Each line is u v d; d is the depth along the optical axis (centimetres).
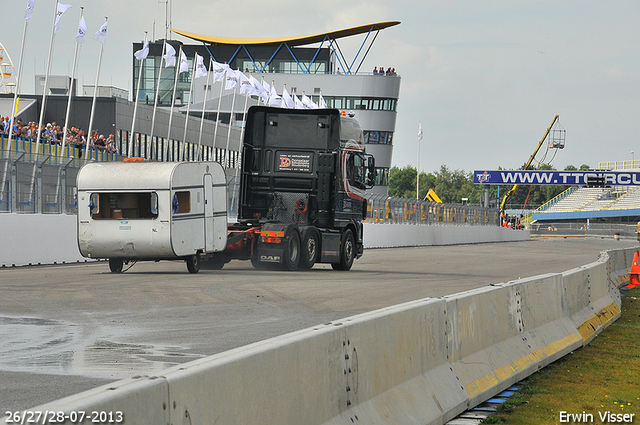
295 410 949
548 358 1958
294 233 4403
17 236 4584
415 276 4419
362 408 1127
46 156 4925
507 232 15625
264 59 19512
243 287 3366
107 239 3875
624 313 3256
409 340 1316
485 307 1677
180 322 2298
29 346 1856
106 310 2527
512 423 1370
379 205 9812
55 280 3503
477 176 17162
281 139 4700
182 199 3956
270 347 907
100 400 631
